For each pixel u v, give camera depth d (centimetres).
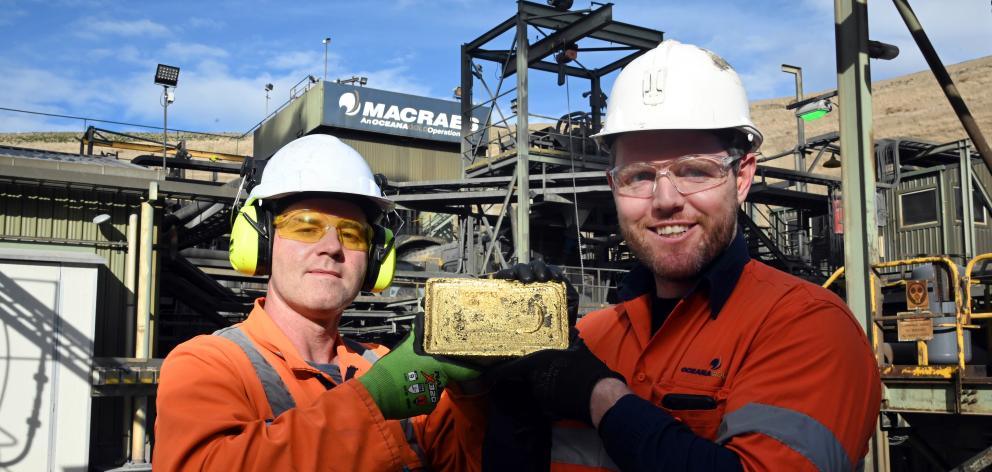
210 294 1700
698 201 176
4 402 1099
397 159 2592
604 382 154
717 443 148
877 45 584
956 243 1551
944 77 537
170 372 202
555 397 158
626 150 186
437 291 159
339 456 162
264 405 212
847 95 577
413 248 2105
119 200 1353
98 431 1234
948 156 1734
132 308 1322
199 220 1577
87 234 1322
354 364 254
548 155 1711
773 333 159
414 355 165
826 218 2062
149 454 1225
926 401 711
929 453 769
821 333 154
